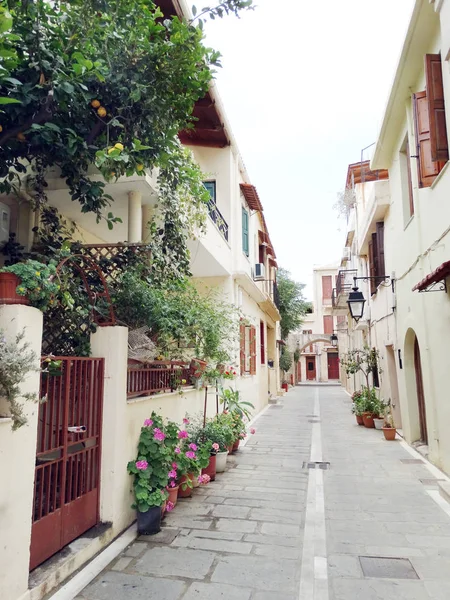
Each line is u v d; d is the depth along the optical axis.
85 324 4.58
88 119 4.43
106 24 4.14
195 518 4.79
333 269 39.09
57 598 3.08
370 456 8.05
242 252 11.90
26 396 2.78
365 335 15.95
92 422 4.08
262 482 6.31
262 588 3.33
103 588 3.27
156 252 5.91
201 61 4.32
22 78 3.88
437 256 6.66
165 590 3.26
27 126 4.01
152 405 5.19
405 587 3.38
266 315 18.98
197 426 6.87
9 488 2.74
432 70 6.13
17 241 5.91
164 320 5.37
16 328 2.87
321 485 6.18
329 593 3.29
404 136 8.53
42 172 5.28
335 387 31.80
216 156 11.22
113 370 4.30
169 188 6.05
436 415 7.05
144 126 4.43
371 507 5.26
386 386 11.45
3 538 2.68
